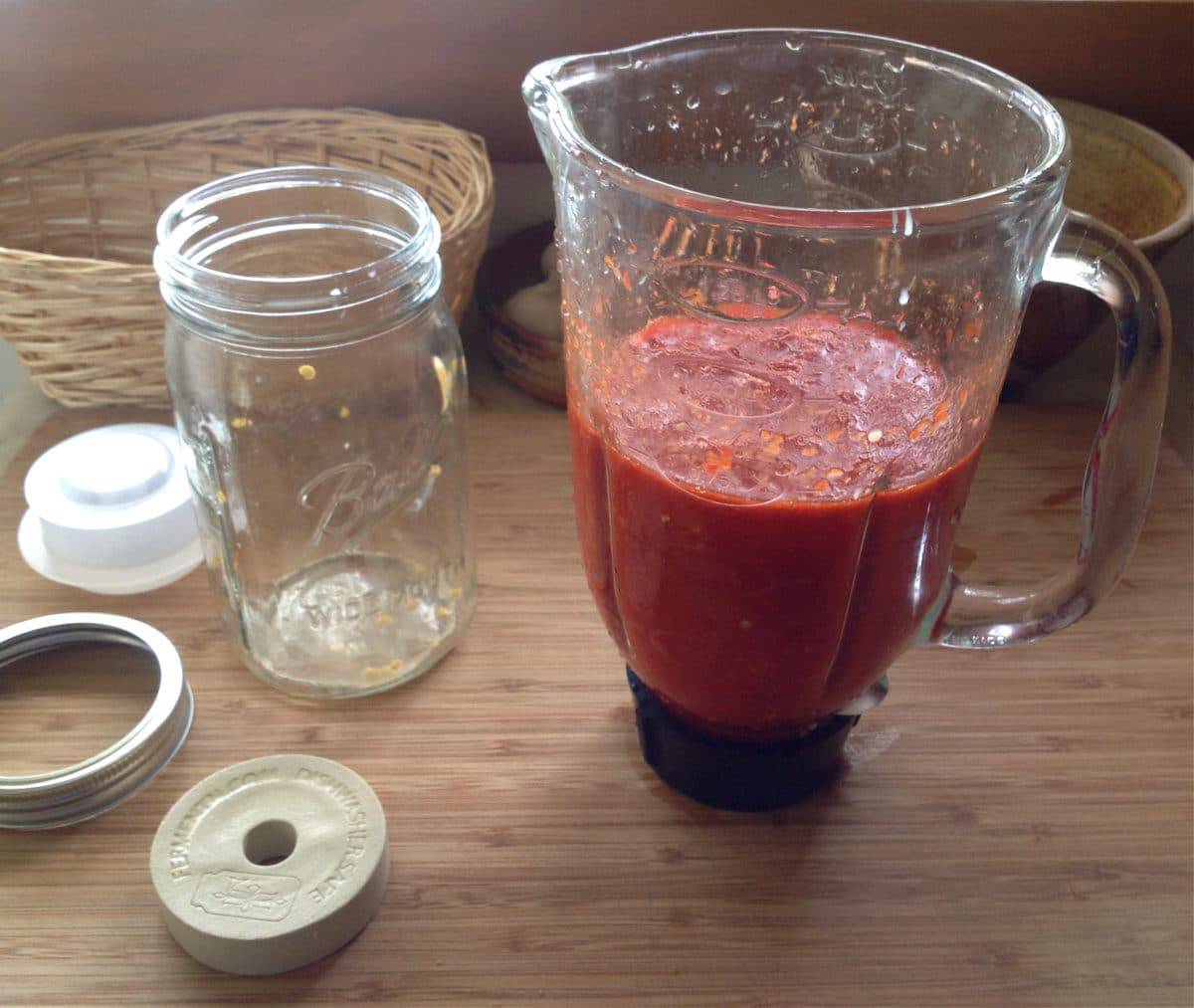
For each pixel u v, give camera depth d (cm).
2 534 68
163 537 65
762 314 43
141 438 69
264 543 63
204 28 78
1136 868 51
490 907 49
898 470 41
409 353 58
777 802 53
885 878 50
